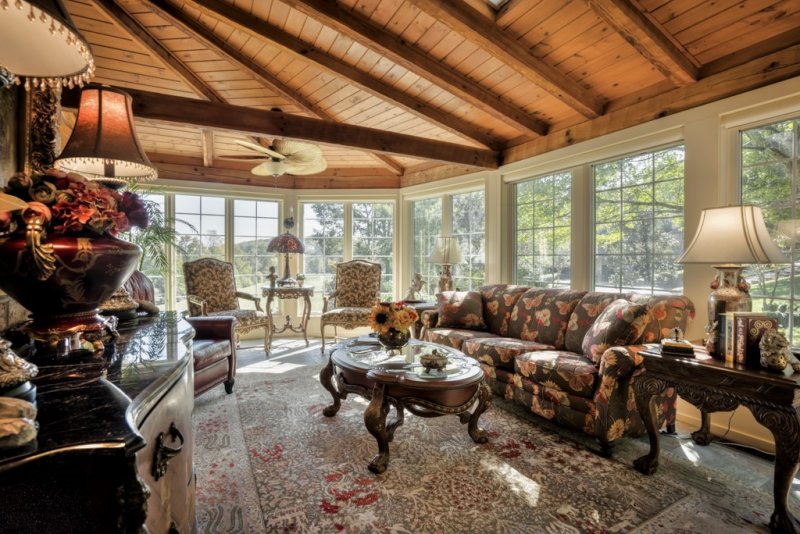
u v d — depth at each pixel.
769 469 2.09
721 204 2.65
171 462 1.07
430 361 2.18
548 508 1.73
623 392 2.24
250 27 2.83
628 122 3.22
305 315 4.97
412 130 4.53
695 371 1.83
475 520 1.65
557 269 3.94
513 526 1.61
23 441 0.59
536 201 4.16
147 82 3.58
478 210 4.84
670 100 2.93
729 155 2.64
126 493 0.62
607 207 3.50
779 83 2.35
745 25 2.38
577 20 2.59
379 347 2.73
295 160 4.06
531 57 2.90
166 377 1.00
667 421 2.48
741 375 1.67
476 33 2.62
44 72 1.08
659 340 2.39
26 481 0.58
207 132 4.24
